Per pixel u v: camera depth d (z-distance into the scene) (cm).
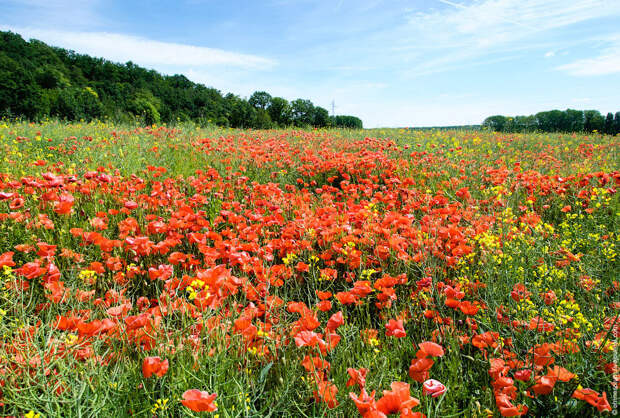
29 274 233
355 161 719
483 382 201
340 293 227
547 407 182
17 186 410
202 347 190
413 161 794
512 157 916
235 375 179
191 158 847
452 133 1494
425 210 463
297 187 703
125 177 592
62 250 306
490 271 277
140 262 325
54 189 409
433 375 204
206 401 130
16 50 5394
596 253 341
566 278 287
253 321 249
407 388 140
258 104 7700
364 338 224
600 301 266
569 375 168
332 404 159
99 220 346
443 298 259
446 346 224
